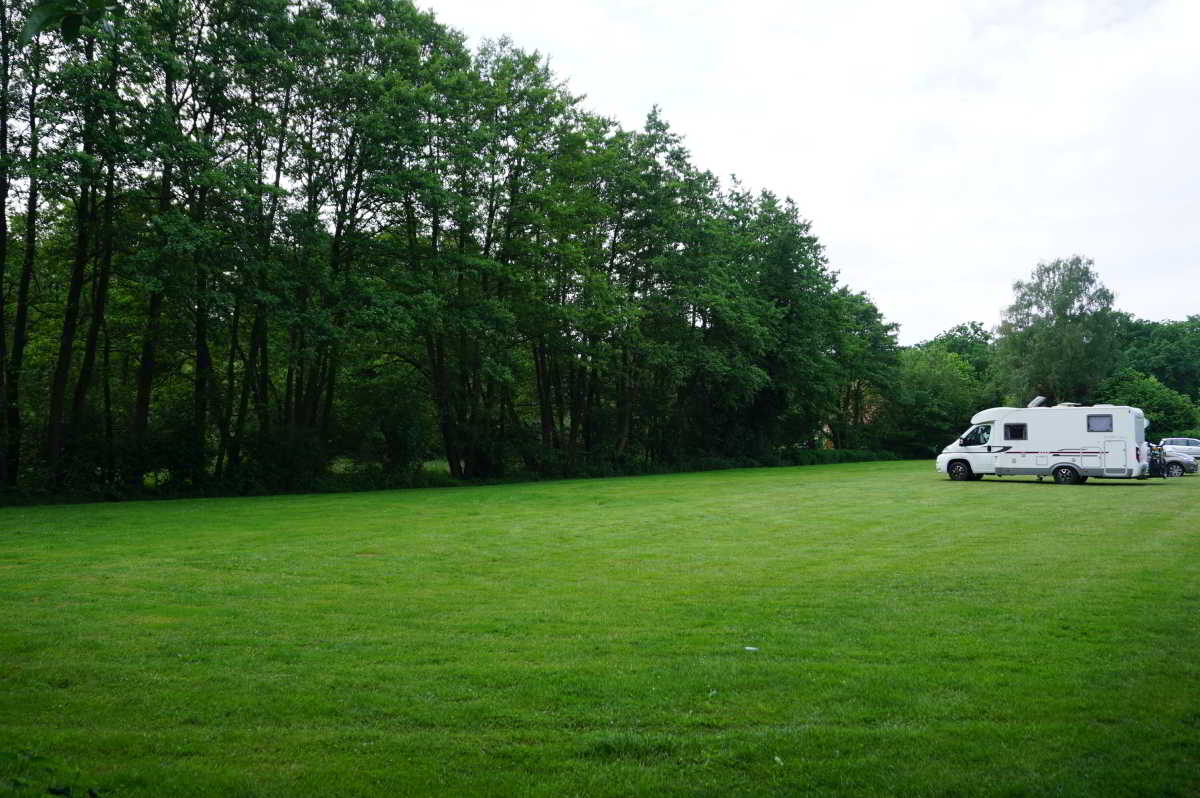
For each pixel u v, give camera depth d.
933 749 5.16
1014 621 8.48
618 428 46.19
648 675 6.68
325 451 31.45
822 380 56.81
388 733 5.46
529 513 20.61
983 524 17.58
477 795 4.55
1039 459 32.22
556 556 13.20
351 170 30.38
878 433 74.12
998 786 4.61
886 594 9.98
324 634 8.03
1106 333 71.19
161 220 23.78
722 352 46.19
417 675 6.69
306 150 29.05
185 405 29.62
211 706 5.94
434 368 36.31
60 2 3.47
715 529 16.94
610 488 31.28
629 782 4.71
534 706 5.97
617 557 13.09
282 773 4.81
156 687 6.37
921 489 29.08
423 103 29.75
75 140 23.44
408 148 29.91
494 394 40.47
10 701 6.03
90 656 7.20
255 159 29.59
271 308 26.92
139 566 12.08
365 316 27.69
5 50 22.61
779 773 4.84
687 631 8.16
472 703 6.02
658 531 16.61
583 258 37.25
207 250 24.72
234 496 28.11
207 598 9.76
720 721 5.67
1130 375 75.19
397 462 33.94
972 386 80.00
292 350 28.06
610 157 39.66
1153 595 9.73
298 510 21.61
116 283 28.95
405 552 13.60
